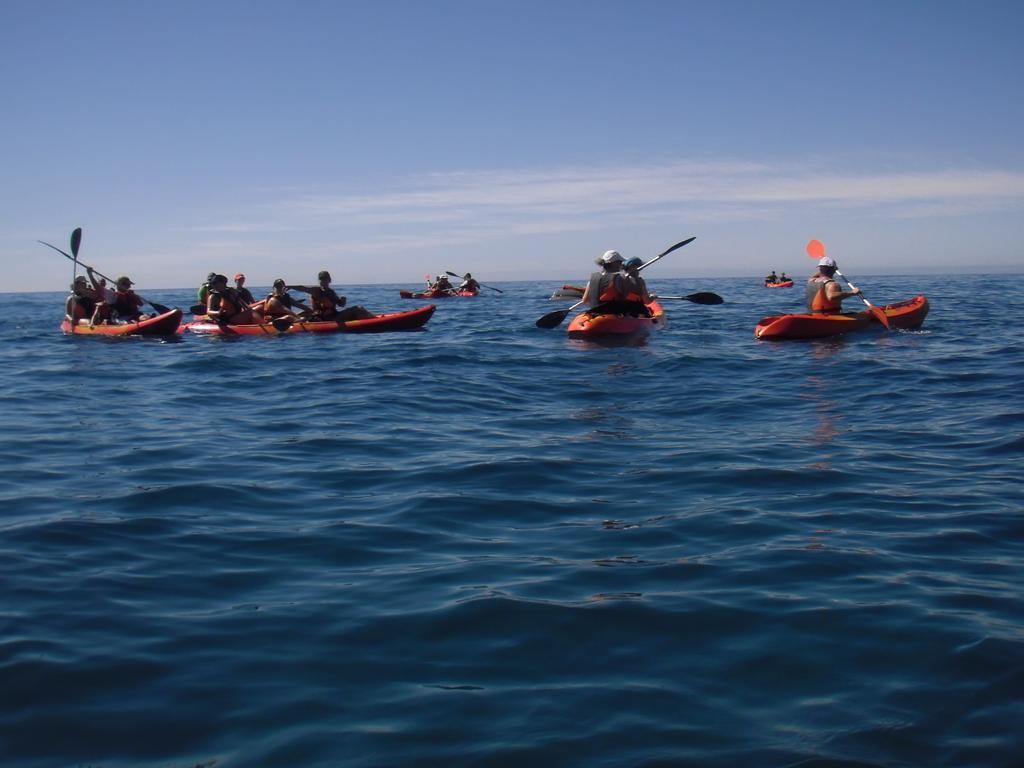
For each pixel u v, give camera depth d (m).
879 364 9.98
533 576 3.68
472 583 3.60
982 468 5.43
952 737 2.39
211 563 3.87
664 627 3.15
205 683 2.75
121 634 3.10
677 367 10.09
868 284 41.56
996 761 2.27
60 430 6.93
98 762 2.32
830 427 6.82
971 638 2.97
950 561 3.79
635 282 13.52
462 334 14.91
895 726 2.45
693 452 6.00
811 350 11.41
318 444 6.40
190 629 3.15
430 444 6.38
